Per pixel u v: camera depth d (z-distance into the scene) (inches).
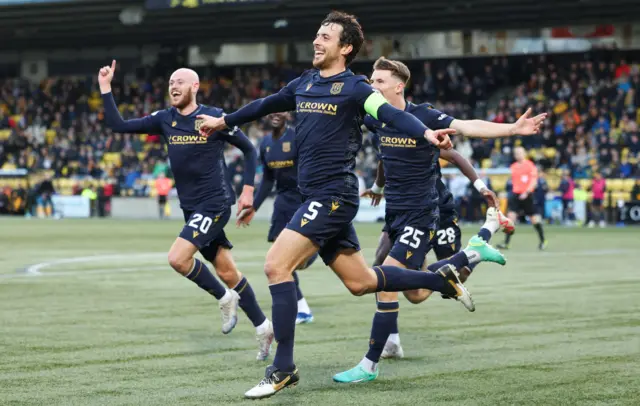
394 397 234.4
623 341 322.0
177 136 313.1
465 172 299.3
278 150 410.3
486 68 1680.6
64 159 1731.1
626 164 1371.8
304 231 236.7
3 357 290.2
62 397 233.0
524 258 709.9
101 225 1270.9
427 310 406.3
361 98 233.8
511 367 274.4
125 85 1953.7
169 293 477.7
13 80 2082.9
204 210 311.3
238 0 1453.0
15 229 1150.3
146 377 259.3
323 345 317.1
